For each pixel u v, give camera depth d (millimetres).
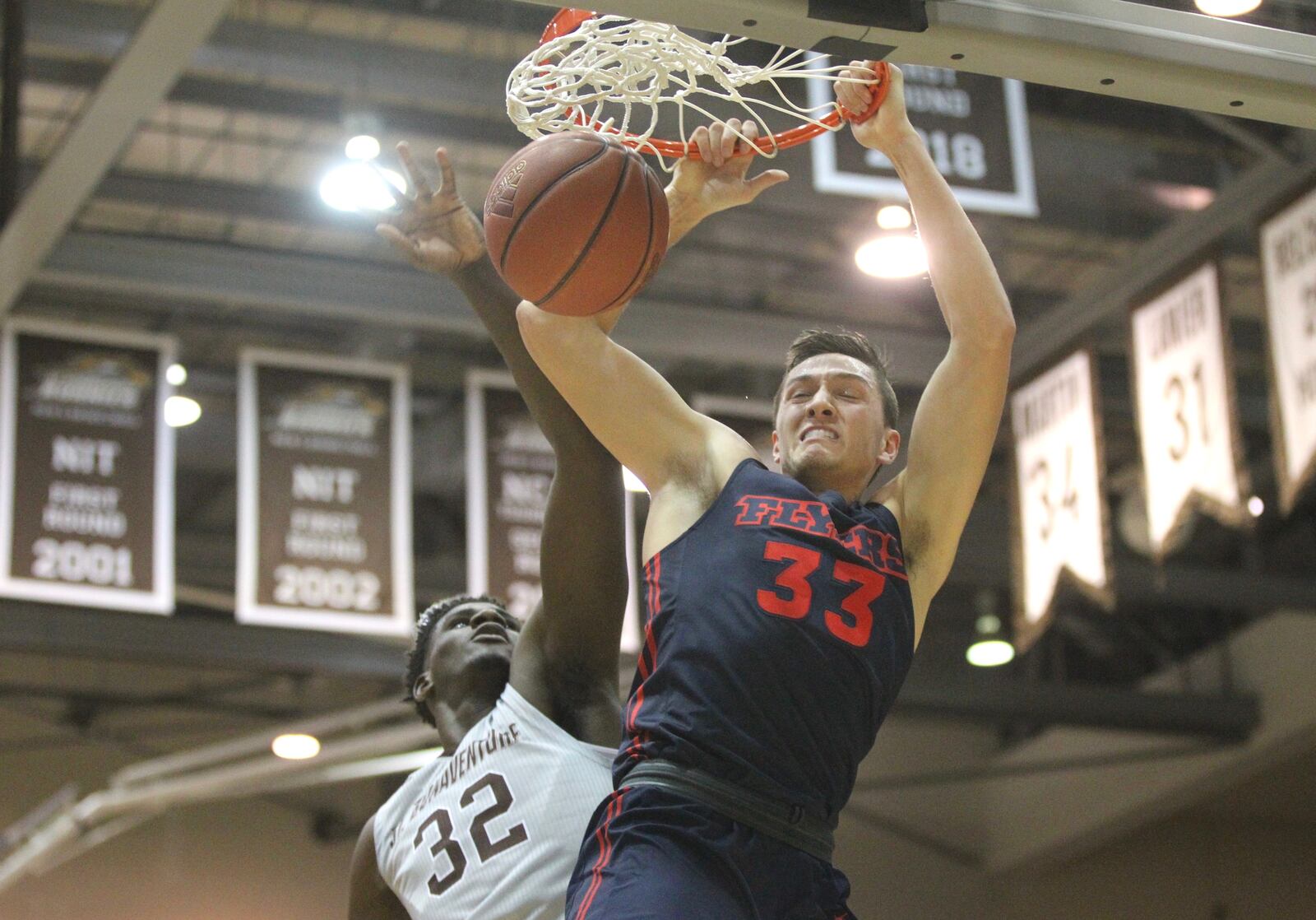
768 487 3137
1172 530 12156
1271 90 4176
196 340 17469
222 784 14656
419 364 17953
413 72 13633
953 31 3877
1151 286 12750
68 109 14539
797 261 16828
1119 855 22453
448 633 4320
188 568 18656
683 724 2926
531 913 3621
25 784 19562
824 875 2959
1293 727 19297
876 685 3002
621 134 3748
